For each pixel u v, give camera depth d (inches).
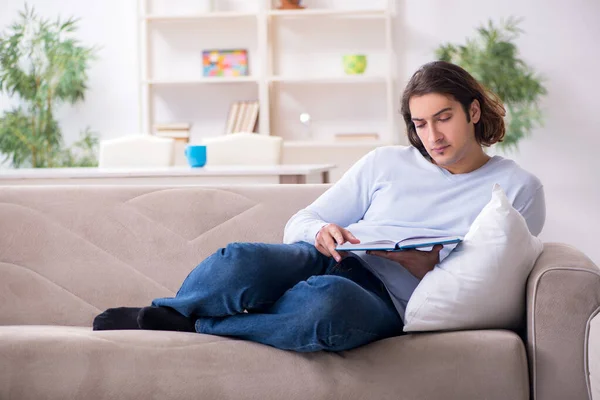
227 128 248.1
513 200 84.4
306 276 80.0
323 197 90.4
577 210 245.8
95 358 75.1
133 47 257.6
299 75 255.0
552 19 243.3
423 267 80.7
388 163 89.3
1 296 100.6
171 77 258.1
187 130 249.9
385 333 77.6
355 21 252.1
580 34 243.0
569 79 243.9
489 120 85.2
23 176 147.6
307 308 72.1
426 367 73.1
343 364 73.9
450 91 82.4
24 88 245.6
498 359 72.3
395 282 82.3
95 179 148.6
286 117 256.2
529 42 244.5
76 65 247.4
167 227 101.3
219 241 100.2
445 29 247.8
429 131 83.3
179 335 77.0
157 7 256.5
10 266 101.3
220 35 256.5
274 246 78.9
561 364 72.1
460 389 72.5
